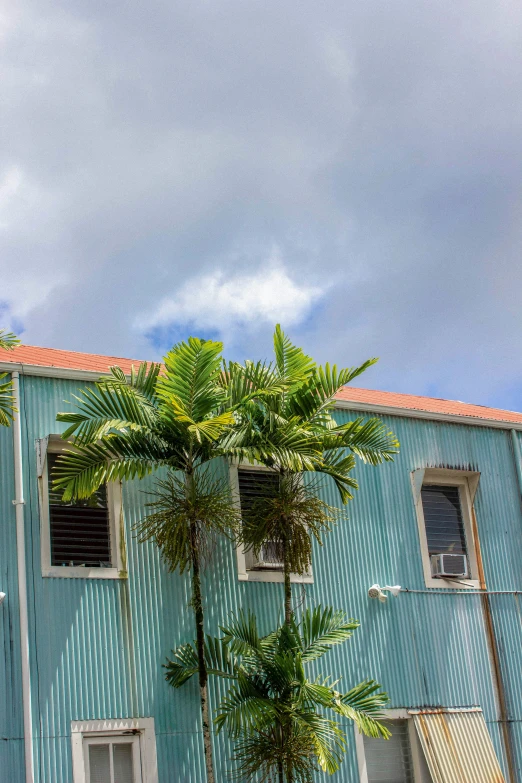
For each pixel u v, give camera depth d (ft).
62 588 42.34
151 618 44.04
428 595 52.70
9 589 41.11
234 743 44.19
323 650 44.32
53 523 43.47
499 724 52.37
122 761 41.78
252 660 43.57
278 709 41.29
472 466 56.75
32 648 40.91
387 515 52.75
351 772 47.01
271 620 47.32
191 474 41.93
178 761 42.75
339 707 42.55
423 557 53.21
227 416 39.17
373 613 50.60
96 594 43.09
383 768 48.55
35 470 43.04
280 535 44.11
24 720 39.81
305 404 45.24
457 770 49.44
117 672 42.52
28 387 44.01
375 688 44.24
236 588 46.78
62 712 40.78
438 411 56.54
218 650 43.96
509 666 53.88
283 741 41.47
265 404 43.98
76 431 43.93
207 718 40.63
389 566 51.88
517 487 58.23
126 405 41.60
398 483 53.72
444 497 56.13
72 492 40.63
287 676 41.78
